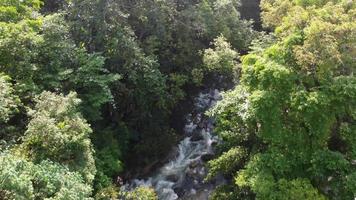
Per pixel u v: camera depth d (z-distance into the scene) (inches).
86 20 928.9
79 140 643.5
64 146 627.8
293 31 726.5
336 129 700.7
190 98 1113.4
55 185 537.0
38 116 630.5
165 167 950.4
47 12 1038.4
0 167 498.3
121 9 1029.2
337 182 635.5
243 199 735.1
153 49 1011.9
